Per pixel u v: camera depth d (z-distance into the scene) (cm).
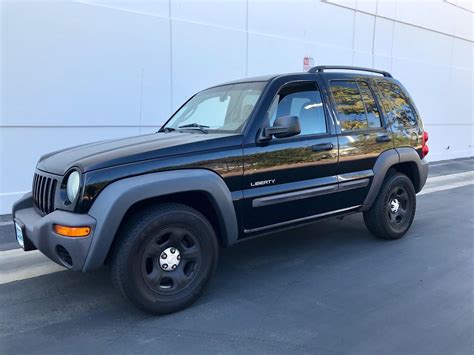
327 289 388
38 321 329
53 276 414
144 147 343
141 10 749
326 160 434
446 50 1478
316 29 1056
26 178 666
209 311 345
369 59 1219
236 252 489
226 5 865
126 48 740
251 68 930
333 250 495
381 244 518
